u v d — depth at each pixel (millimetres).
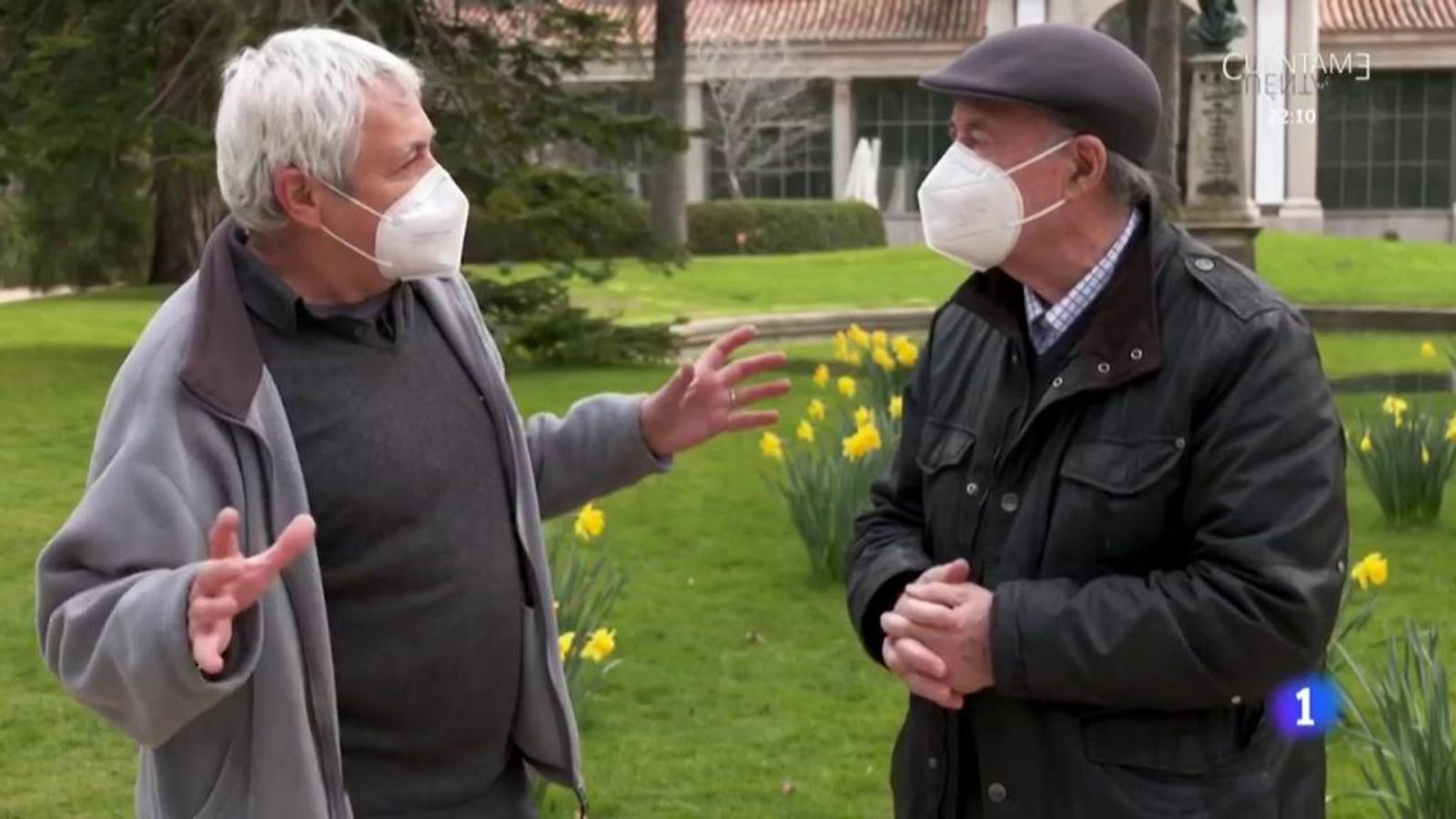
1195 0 31750
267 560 2371
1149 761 2732
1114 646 2629
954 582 2760
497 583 2885
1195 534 2719
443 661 2818
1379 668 5734
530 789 3076
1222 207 21688
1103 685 2650
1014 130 2783
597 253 15469
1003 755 2793
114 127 14438
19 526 8898
